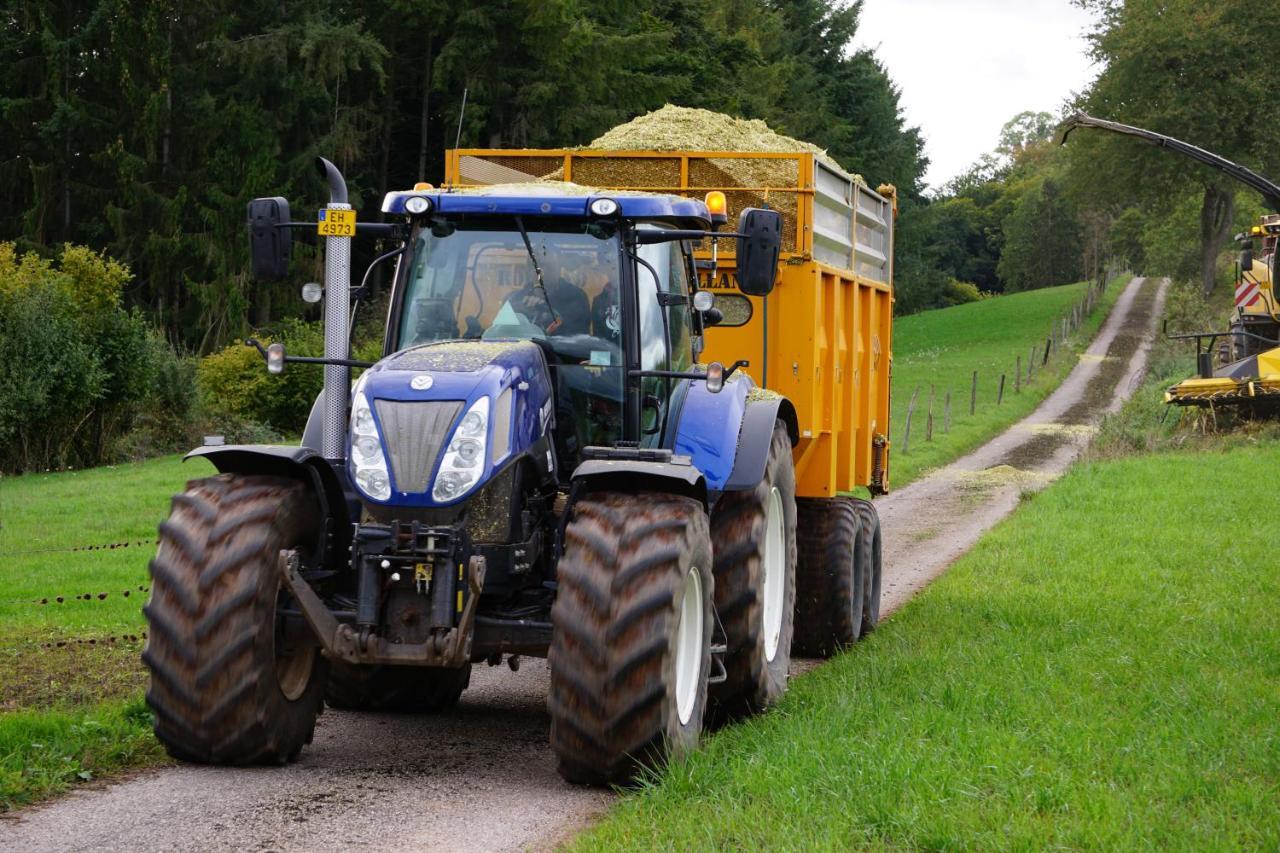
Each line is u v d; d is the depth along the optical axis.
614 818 5.67
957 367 58.22
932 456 31.36
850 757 6.30
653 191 10.35
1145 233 109.75
